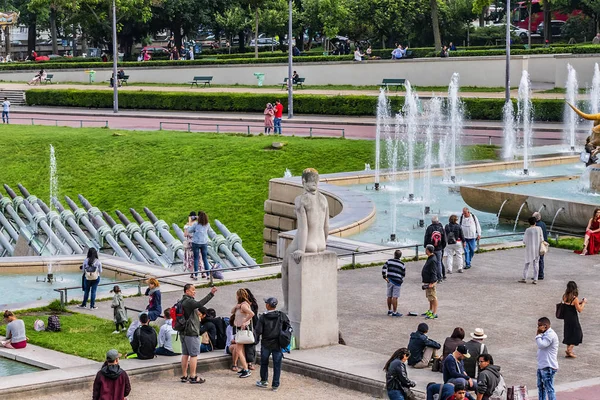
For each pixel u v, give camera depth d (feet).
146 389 80.38
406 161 213.87
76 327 99.86
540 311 100.78
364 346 89.97
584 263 121.08
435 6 316.60
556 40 393.09
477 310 101.14
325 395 79.15
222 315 100.63
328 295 89.81
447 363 73.31
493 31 378.53
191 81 339.57
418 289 109.50
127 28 398.42
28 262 135.44
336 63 317.63
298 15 394.52
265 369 80.94
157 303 97.55
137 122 273.13
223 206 200.75
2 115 281.54
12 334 91.97
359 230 140.77
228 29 398.21
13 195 187.73
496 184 156.15
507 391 71.67
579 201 137.08
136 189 214.07
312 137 233.55
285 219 162.91
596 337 92.68
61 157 232.73
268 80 328.90
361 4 367.25
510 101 242.99
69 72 357.61
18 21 462.19
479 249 127.75
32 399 77.56
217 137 235.81
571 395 76.59
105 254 143.23
